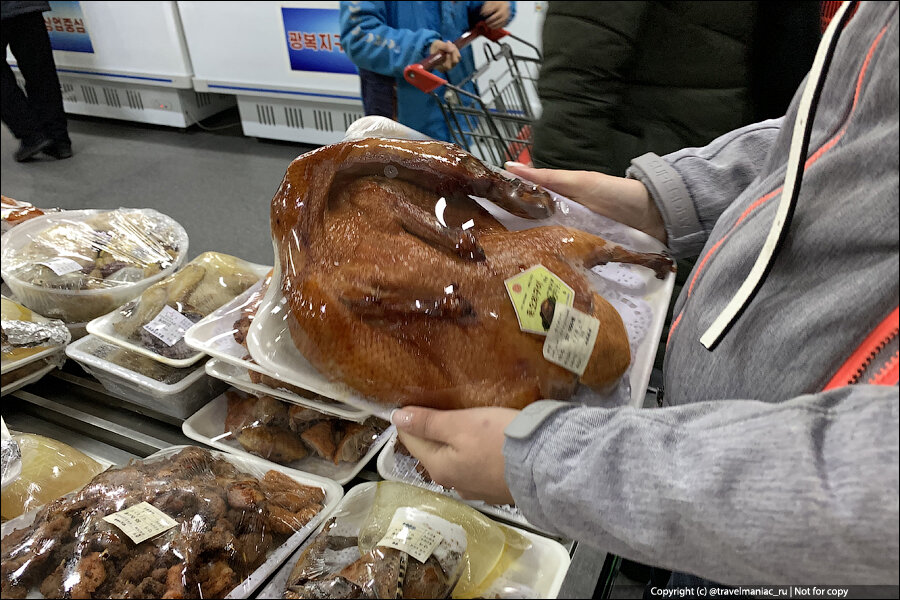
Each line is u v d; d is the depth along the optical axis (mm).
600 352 672
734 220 690
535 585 728
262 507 778
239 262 1163
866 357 494
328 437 918
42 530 703
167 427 982
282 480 853
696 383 655
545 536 797
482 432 599
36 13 1157
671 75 1103
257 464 886
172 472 793
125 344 994
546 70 1169
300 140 2723
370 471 918
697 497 458
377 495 817
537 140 1248
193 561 687
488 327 648
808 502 413
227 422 968
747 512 435
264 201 1642
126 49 2006
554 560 748
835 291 517
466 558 734
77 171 1532
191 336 923
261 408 938
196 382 979
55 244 1135
